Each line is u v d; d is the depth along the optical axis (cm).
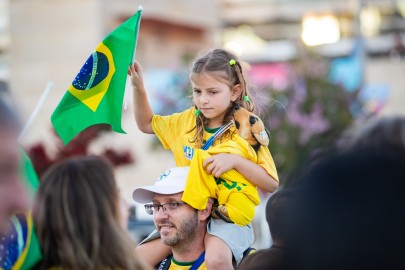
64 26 2409
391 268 441
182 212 598
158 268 627
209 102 606
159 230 605
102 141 1302
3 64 2569
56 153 1059
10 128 429
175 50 2919
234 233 598
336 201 447
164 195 598
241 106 619
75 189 464
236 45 3086
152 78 2109
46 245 467
